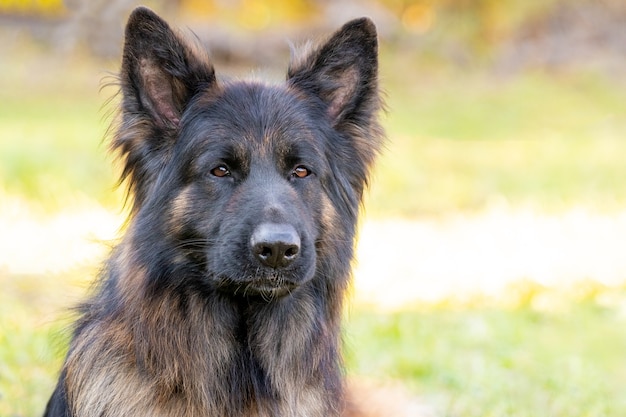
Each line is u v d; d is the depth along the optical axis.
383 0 51.47
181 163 7.75
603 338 14.16
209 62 8.02
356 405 10.12
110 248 8.42
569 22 52.94
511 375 12.20
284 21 47.94
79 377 7.72
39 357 11.33
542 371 12.34
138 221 7.73
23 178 22.84
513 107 42.84
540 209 25.45
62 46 40.19
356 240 8.61
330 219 8.11
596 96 45.50
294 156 7.89
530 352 13.27
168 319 7.58
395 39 50.16
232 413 7.81
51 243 18.12
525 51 51.16
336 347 8.34
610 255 20.02
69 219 20.31
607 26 53.00
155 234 7.61
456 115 40.97
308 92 8.40
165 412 7.59
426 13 52.41
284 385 7.92
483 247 21.20
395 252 20.66
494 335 13.81
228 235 7.43
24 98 34.84
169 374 7.56
